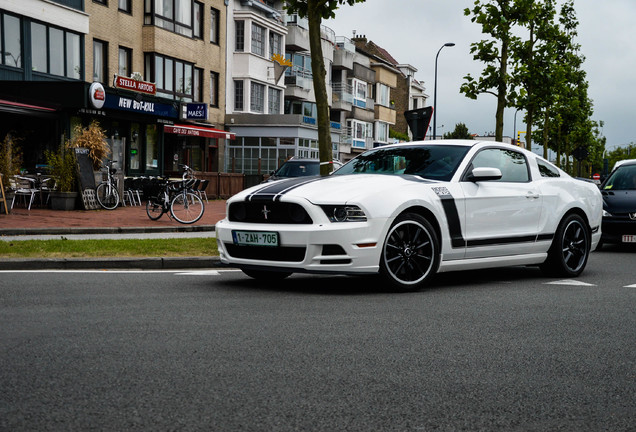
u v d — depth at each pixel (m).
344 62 57.16
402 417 3.42
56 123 22.66
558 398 3.78
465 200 7.80
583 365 4.48
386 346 4.86
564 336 5.32
